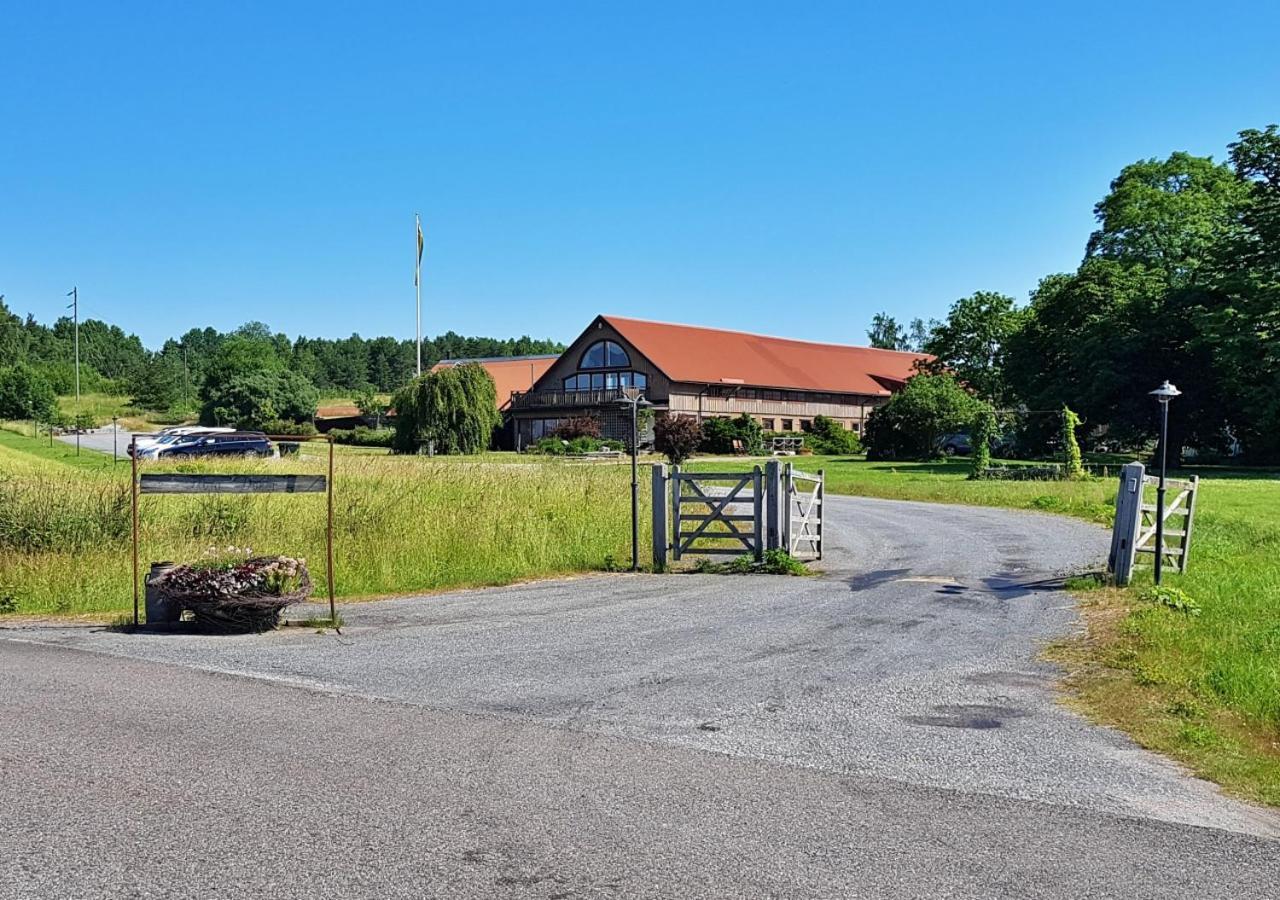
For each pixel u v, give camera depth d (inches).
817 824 203.3
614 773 233.3
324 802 210.5
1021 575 589.3
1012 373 2175.2
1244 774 243.6
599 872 177.8
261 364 3895.2
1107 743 267.1
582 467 1206.3
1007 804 218.2
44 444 2396.7
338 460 1331.2
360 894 167.5
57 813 201.8
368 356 7288.4
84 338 6481.3
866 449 2337.6
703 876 177.0
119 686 315.9
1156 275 1950.1
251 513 669.3
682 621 448.5
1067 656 372.8
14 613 480.4
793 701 306.3
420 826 197.9
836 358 3152.1
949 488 1311.5
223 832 193.2
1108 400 1908.2
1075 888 176.1
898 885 175.3
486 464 1299.2
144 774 226.7
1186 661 351.9
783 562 613.9
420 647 390.0
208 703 295.0
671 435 1731.1
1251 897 174.2
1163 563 583.8
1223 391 1764.3
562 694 312.8
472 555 619.5
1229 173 2071.9
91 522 605.0
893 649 386.3
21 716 275.9
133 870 175.5
